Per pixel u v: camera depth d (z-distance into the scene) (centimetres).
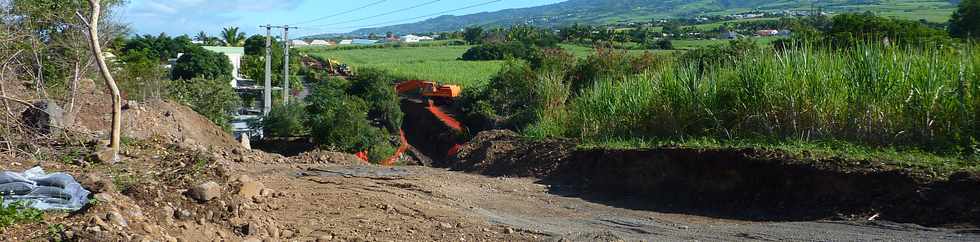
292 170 1580
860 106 1196
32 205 739
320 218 931
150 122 1978
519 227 937
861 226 893
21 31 1432
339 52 9981
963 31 1867
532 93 2936
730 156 1155
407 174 1561
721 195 1143
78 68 1628
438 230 888
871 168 989
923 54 1237
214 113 3588
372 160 3022
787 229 903
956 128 1089
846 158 1043
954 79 1138
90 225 644
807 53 1339
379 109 3797
